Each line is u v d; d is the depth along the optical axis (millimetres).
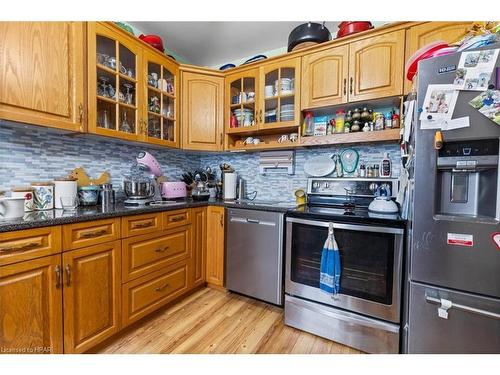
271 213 1858
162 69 2070
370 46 1682
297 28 1941
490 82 941
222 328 1646
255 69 2193
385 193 1794
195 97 2311
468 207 1090
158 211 1727
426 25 1516
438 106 1037
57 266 1157
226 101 2365
